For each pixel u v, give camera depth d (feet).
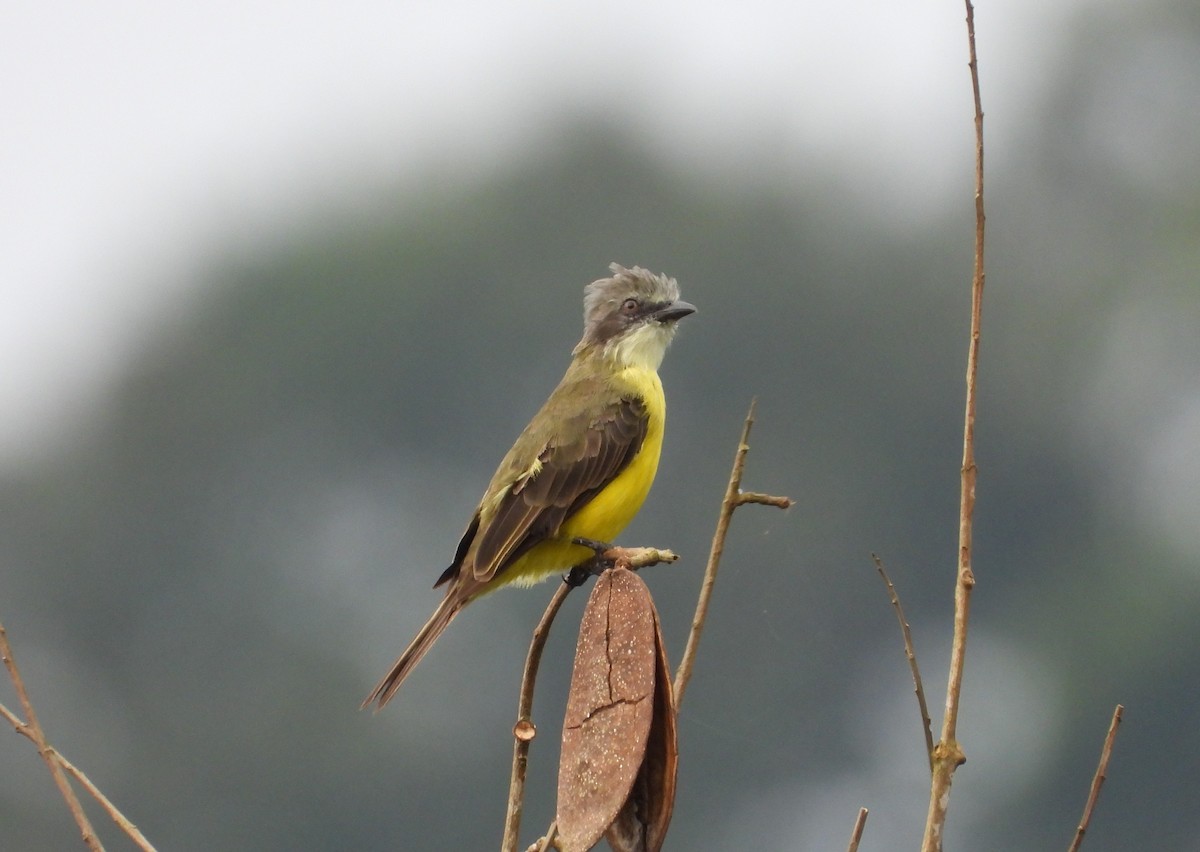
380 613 81.10
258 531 84.07
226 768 72.13
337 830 70.13
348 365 87.45
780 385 86.43
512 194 94.07
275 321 85.97
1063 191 92.79
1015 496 80.64
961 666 16.66
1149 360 84.79
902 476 82.28
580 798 17.39
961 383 85.40
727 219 93.40
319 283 88.33
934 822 16.30
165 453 84.07
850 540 78.13
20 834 67.72
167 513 83.25
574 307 90.84
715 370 87.56
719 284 91.15
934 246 92.12
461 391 88.17
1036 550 78.18
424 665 70.59
